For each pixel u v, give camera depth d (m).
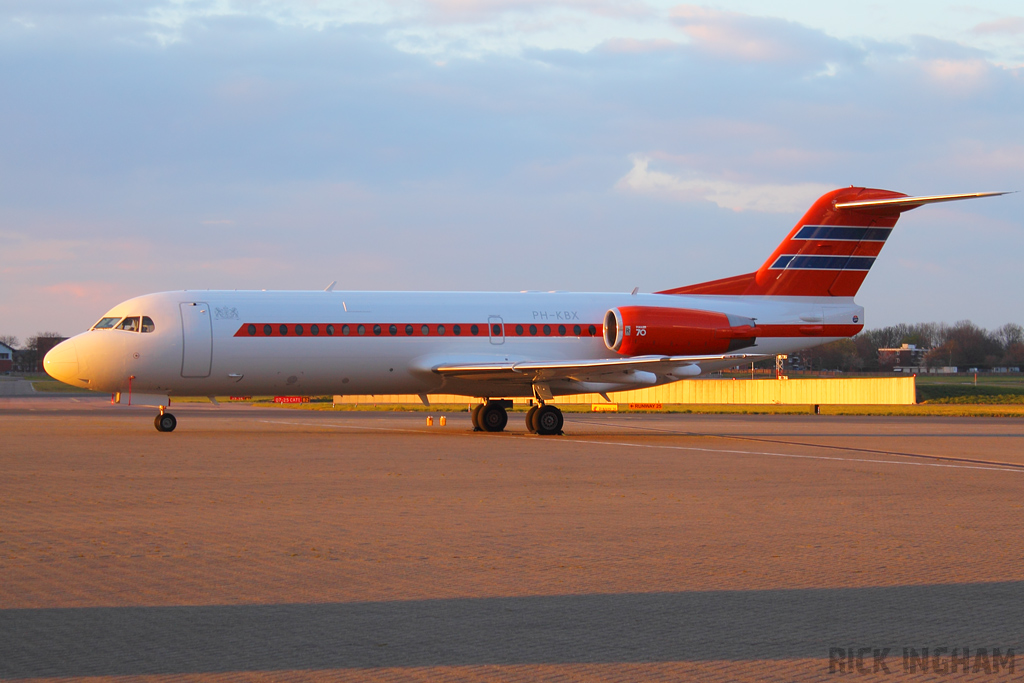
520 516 19.75
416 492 23.44
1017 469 30.31
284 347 42.22
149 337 41.06
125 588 13.26
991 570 14.73
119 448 35.06
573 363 41.62
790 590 13.37
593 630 11.34
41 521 18.70
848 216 48.22
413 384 44.56
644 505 21.50
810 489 24.72
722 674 9.80
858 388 93.94
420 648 10.61
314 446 36.53
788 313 47.81
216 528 18.05
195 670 9.84
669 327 44.72
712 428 52.12
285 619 11.73
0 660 10.15
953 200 43.84
